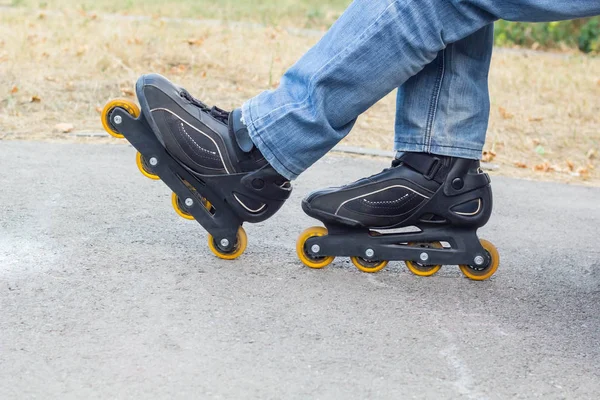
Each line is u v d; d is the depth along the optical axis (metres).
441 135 2.18
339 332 1.92
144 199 2.95
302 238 2.30
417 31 1.98
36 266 2.22
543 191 3.77
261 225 2.74
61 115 4.39
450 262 2.28
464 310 2.12
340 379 1.71
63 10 8.37
